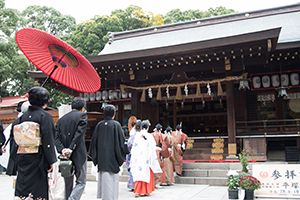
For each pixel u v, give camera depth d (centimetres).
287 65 1310
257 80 1352
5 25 2398
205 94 1379
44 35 428
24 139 339
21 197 338
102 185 502
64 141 471
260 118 1390
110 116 532
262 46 1070
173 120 1780
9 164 378
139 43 1914
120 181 1028
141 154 723
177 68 1293
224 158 1229
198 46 1113
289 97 1355
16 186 346
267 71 1352
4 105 1728
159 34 1984
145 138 737
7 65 2302
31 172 342
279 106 1366
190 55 1173
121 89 1355
